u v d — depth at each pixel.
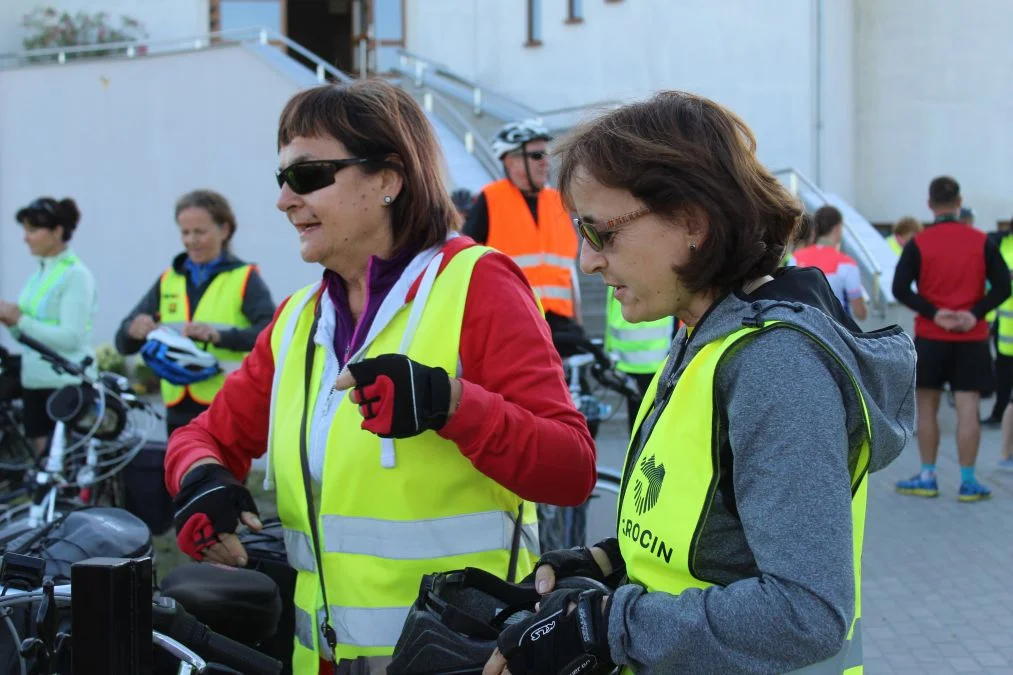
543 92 17.00
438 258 2.20
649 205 1.53
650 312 1.61
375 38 17.36
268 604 2.46
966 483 6.62
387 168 2.18
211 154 12.12
